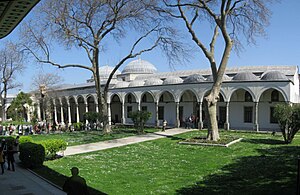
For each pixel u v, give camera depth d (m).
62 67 30.45
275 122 33.03
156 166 15.20
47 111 50.44
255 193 9.72
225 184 11.23
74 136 30.55
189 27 23.38
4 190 10.56
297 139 23.97
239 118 35.56
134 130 34.91
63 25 28.97
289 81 29.89
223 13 21.33
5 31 5.68
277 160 14.92
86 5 28.75
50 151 17.11
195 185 11.31
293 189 9.66
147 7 28.03
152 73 52.50
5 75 57.81
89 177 12.88
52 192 10.18
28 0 4.18
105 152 20.05
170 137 27.27
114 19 29.27
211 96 23.25
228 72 39.53
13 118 66.38
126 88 43.59
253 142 22.64
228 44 22.27
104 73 60.19
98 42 30.42
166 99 41.75
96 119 38.94
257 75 37.38
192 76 37.00
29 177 12.94
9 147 14.60
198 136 26.52
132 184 11.69
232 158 16.61
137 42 30.11
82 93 51.41
